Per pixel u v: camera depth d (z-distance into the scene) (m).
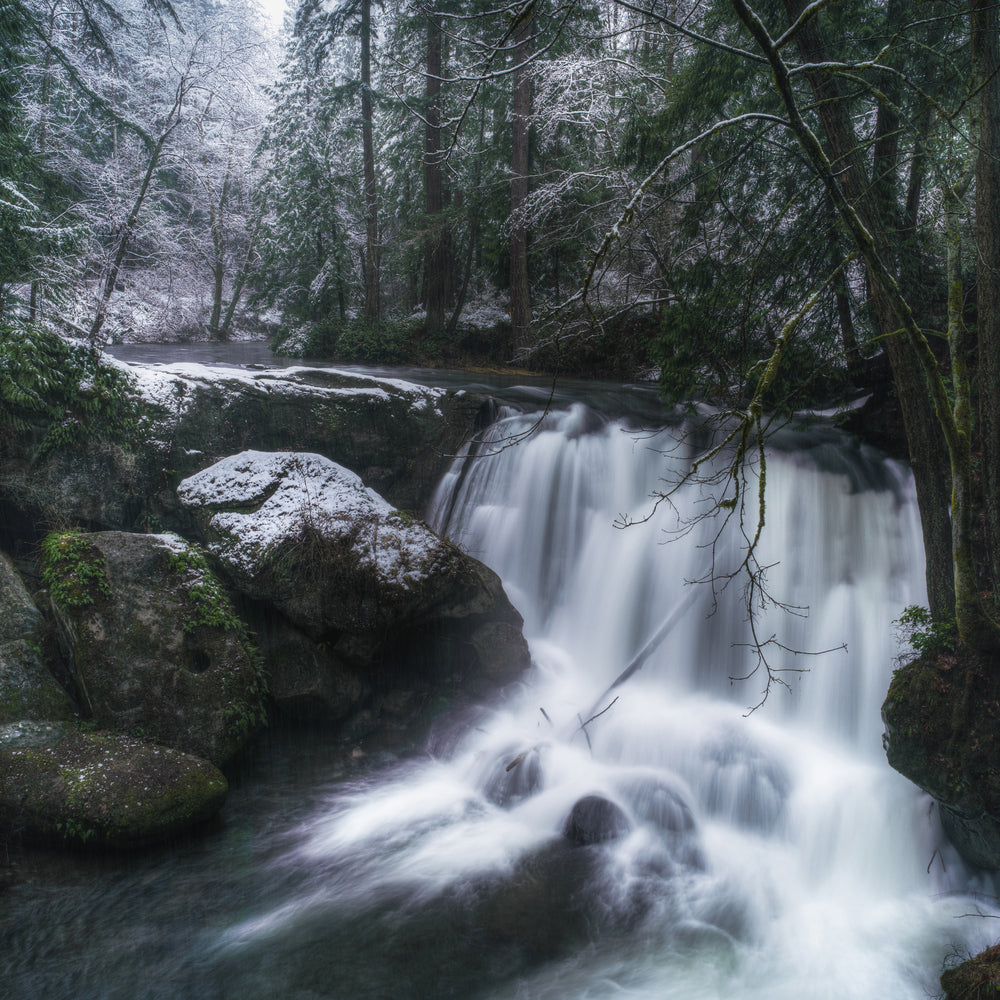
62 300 9.20
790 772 6.46
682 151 3.42
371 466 9.73
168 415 8.55
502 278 19.92
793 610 7.56
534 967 4.66
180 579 6.88
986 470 5.33
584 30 15.66
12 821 5.39
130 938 4.70
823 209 7.58
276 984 4.40
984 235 5.25
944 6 7.15
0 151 8.91
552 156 18.31
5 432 7.81
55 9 12.59
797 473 8.26
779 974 4.68
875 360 8.90
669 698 7.68
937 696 5.18
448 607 7.61
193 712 6.22
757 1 8.59
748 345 8.27
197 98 16.38
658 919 5.14
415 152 22.11
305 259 24.16
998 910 5.09
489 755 6.80
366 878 5.39
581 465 9.31
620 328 16.17
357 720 7.33
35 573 7.75
